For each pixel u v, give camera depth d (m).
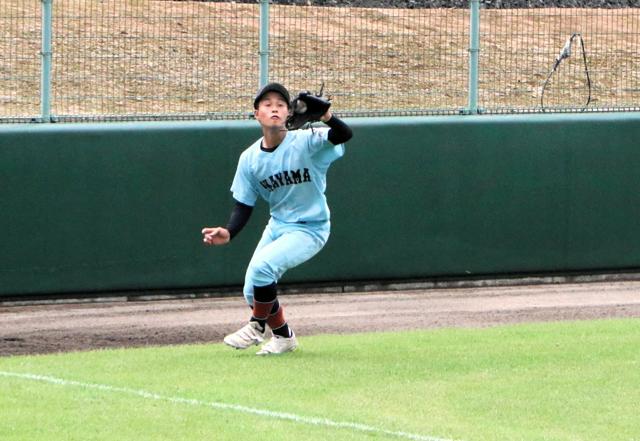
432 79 58.97
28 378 28.17
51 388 27.00
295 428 23.41
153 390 26.78
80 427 23.42
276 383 27.55
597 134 45.75
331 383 27.59
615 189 46.09
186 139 42.25
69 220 41.38
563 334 34.50
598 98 61.50
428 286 45.12
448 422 24.12
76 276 41.56
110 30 59.22
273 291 30.48
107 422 23.81
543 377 28.47
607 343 32.94
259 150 30.45
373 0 66.56
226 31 60.91
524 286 45.56
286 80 56.47
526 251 45.47
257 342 30.83
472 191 44.78
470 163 44.69
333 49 60.09
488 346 32.53
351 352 31.61
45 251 41.25
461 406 25.53
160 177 42.12
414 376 28.47
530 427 23.88
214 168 42.59
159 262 42.34
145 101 55.41
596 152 45.78
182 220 42.41
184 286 42.69
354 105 54.44
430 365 29.78
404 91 55.41
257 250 31.67
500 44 60.88
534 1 66.06
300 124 29.25
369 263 44.06
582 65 63.22
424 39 62.56
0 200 40.72
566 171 45.59
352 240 43.84
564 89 61.47
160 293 42.69
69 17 53.00
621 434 23.44
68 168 41.25
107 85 56.22
